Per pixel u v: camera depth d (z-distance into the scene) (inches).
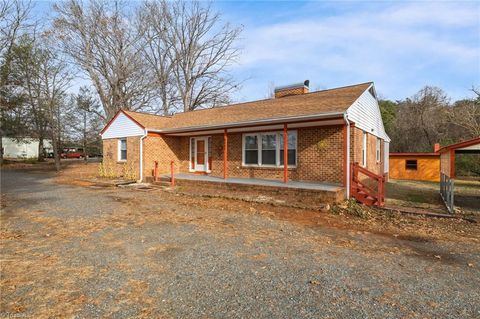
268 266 157.0
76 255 171.3
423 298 123.2
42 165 1030.4
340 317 107.6
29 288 128.6
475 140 319.3
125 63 986.7
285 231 231.3
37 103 925.8
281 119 382.3
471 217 283.9
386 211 312.2
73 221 255.6
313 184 389.7
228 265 157.6
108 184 529.3
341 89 495.2
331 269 153.8
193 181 479.8
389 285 135.4
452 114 934.4
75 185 526.3
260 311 111.3
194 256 171.2
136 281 137.0
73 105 1043.9
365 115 466.9
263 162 479.8
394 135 1228.5
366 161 476.7
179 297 121.9
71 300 118.3
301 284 135.3
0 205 327.6
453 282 140.0
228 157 527.5
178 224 249.0
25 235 211.6
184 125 539.2
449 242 208.4
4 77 844.6
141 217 274.2
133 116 605.3
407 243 204.8
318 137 415.8
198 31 1096.2
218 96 1135.6
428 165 772.0
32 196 396.2
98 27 936.3
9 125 928.9
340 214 299.0
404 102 1443.2
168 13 1062.4
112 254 173.3
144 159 567.2
